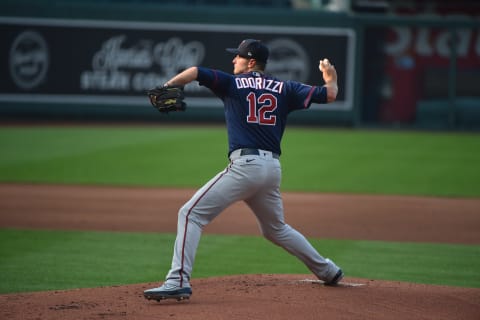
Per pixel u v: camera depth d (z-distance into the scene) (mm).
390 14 102188
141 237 36781
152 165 63469
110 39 94375
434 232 39656
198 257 32531
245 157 22188
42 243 34906
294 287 24750
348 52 94625
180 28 94375
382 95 99000
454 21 95000
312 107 95750
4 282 27234
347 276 28969
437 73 98062
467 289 25344
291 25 94250
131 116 97625
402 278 28828
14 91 94625
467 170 63750
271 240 24094
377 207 47312
